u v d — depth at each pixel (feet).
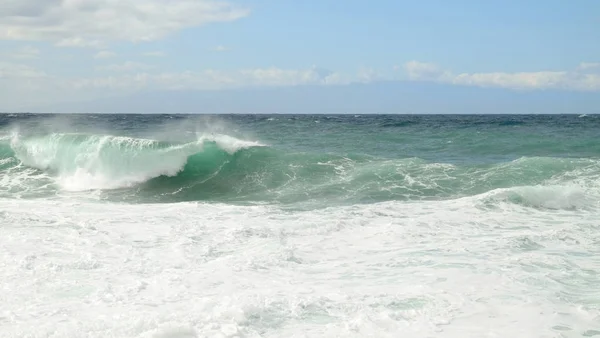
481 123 155.53
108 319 16.88
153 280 21.33
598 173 49.29
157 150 53.21
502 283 21.31
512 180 48.32
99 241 27.76
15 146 55.42
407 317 17.65
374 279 21.98
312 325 16.98
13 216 32.89
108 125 126.82
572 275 22.56
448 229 31.89
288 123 158.30
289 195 45.96
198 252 25.89
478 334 16.33
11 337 15.17
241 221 33.42
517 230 31.94
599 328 16.83
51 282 20.79
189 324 16.16
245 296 19.29
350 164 54.85
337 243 28.27
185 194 47.96
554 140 85.10
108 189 49.19
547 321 17.39
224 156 55.21
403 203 40.55
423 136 95.50
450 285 21.06
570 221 34.50
